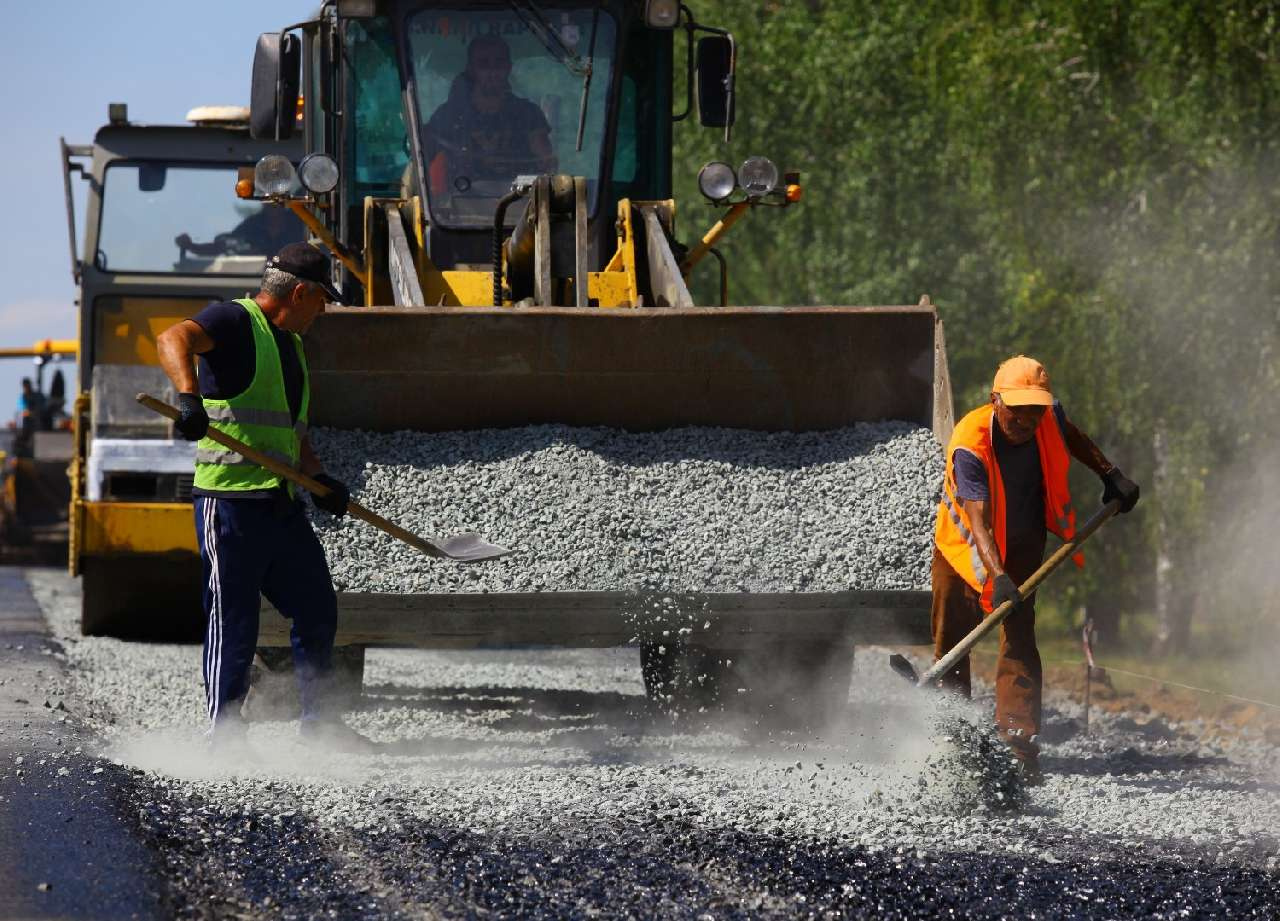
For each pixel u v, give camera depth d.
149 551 30.48
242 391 16.39
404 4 24.34
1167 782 16.77
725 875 11.77
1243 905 11.59
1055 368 41.00
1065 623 46.44
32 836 12.12
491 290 22.94
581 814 13.73
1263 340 36.72
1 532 67.69
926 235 46.84
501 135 24.38
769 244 53.72
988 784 14.66
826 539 18.64
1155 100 37.53
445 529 18.75
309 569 16.88
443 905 10.77
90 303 33.19
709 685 20.17
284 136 23.23
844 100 50.25
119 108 33.75
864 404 20.44
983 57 41.03
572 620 17.59
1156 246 37.72
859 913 10.98
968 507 15.88
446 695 23.77
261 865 11.68
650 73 25.64
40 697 20.84
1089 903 11.48
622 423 20.48
